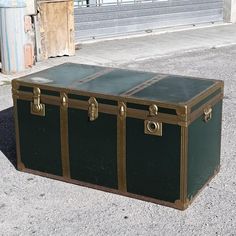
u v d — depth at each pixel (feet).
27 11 21.66
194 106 10.49
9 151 13.83
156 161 10.72
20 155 12.46
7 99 18.21
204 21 32.37
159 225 10.30
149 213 10.71
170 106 10.28
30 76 12.40
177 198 10.71
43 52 22.95
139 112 10.62
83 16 27.32
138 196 11.16
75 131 11.48
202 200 11.18
